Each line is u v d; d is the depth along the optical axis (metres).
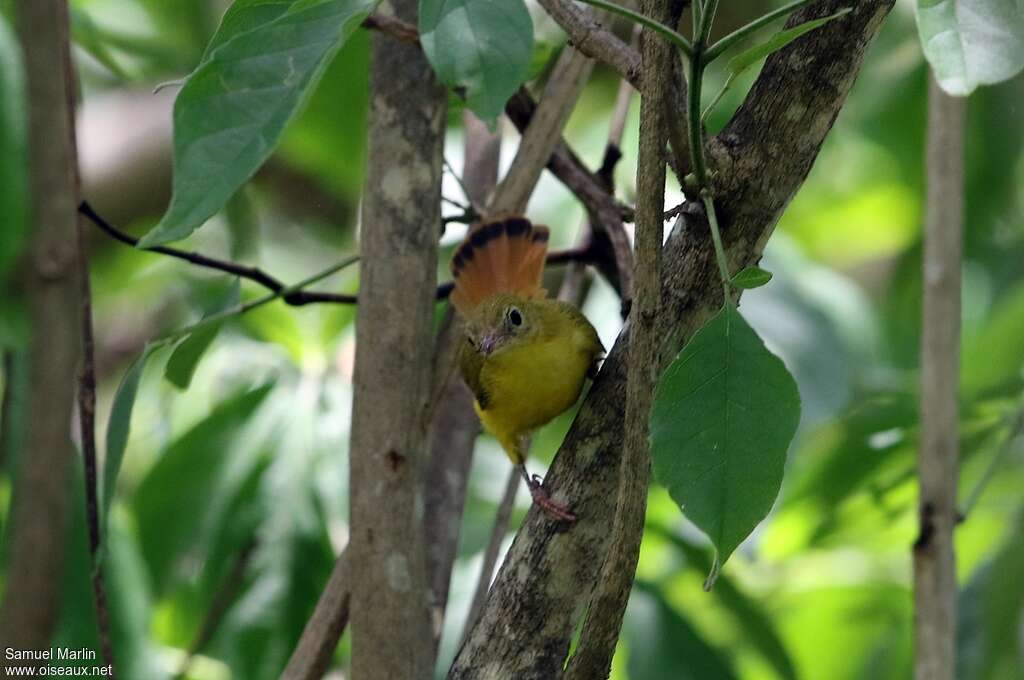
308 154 12.21
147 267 13.96
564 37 9.23
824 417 11.09
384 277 7.33
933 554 8.42
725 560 4.90
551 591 6.25
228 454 10.17
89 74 14.55
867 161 15.06
